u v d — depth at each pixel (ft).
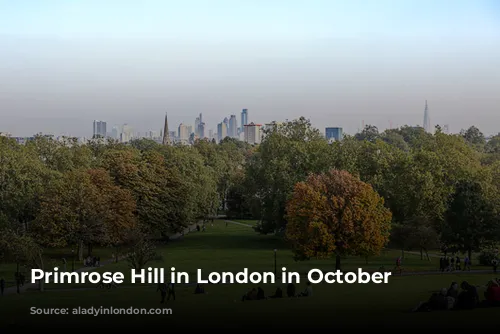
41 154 458.50
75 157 471.21
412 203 352.08
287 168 385.09
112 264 308.81
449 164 390.21
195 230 501.15
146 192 398.83
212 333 122.21
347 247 255.91
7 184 352.49
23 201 349.00
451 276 230.48
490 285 134.62
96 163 473.67
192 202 445.78
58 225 317.83
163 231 413.18
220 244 395.96
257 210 415.85
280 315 139.95
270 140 411.75
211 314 146.00
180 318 141.69
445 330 108.27
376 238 256.32
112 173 401.29
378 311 141.49
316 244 253.65
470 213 294.25
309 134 428.15
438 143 479.00
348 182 267.39
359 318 130.21
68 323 140.36
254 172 420.77
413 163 371.35
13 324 139.85
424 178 348.59
